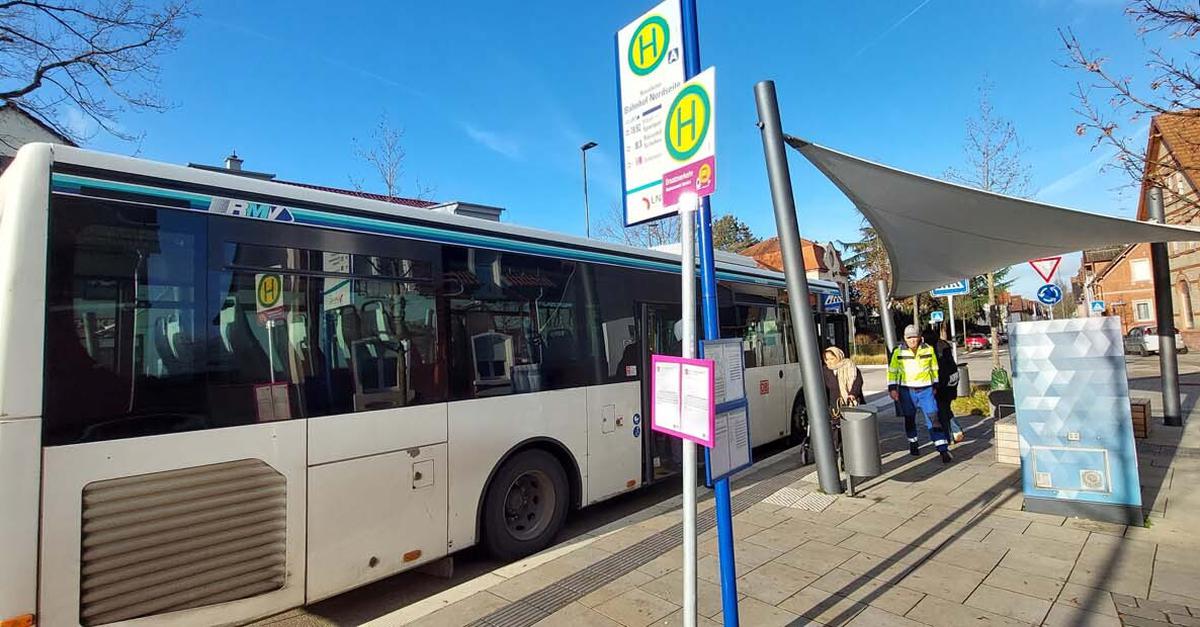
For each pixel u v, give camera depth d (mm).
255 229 3834
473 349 4992
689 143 2834
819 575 4336
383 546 4227
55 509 2975
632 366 6562
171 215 3510
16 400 2900
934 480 6887
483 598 4219
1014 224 7406
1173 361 9500
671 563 4703
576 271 6082
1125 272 44000
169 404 3371
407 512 4387
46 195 3096
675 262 7438
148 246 3404
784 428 9406
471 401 4895
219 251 3668
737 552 4859
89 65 10695
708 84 2729
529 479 5445
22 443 2900
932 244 9305
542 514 5457
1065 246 8906
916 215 7703
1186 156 7160
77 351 3104
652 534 5449
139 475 3240
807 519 5648
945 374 8992
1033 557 4496
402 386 4453
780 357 9523
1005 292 49312
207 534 3449
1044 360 5527
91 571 3068
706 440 2580
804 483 6961
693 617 2701
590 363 6066
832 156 6301
